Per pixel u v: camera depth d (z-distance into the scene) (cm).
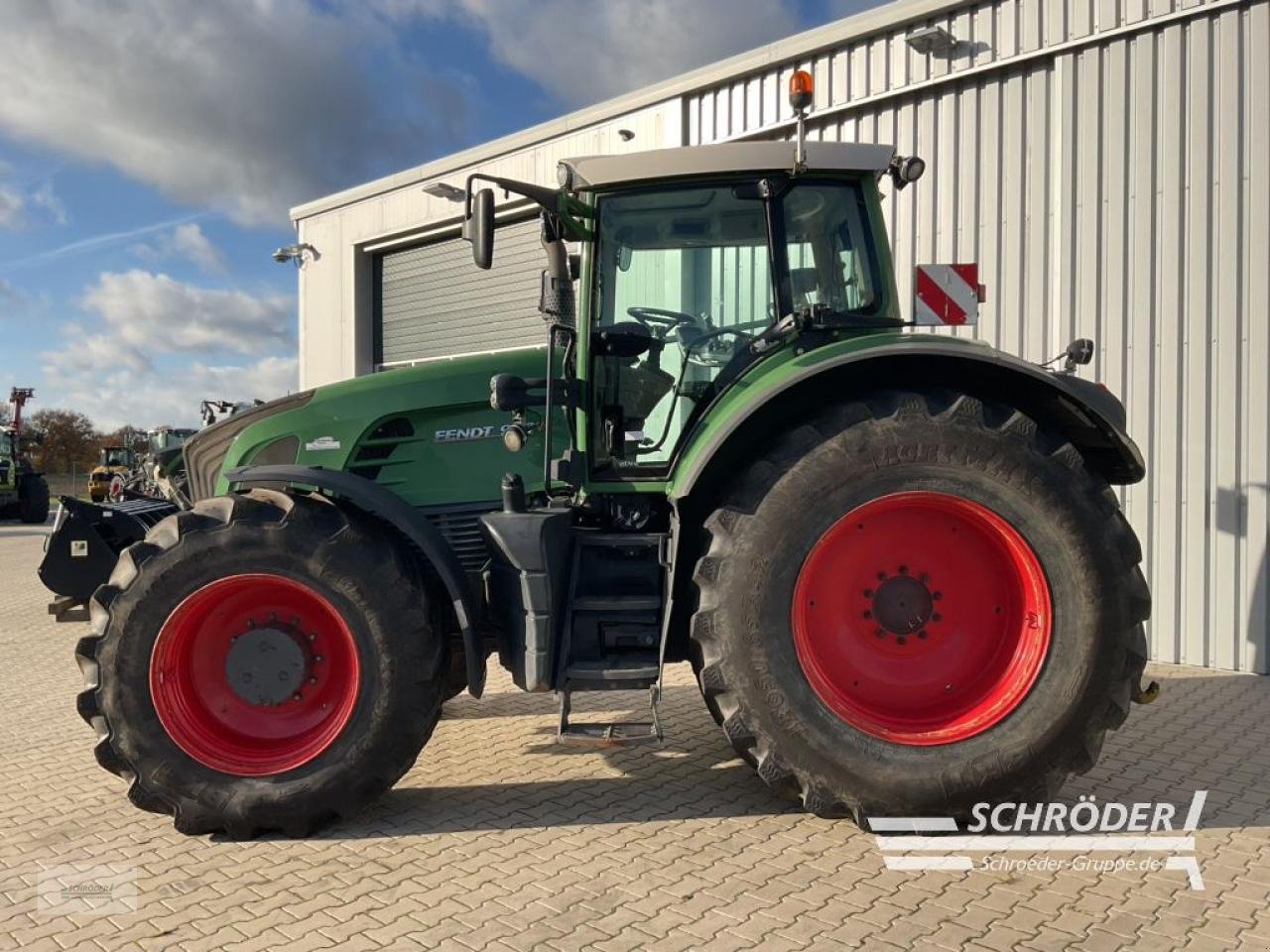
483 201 333
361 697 323
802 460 313
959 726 313
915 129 682
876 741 309
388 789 333
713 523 319
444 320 1063
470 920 262
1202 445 566
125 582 320
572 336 387
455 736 448
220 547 319
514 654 333
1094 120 600
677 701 508
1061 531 306
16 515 2317
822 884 282
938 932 252
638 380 374
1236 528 555
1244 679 535
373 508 331
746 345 366
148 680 317
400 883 288
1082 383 351
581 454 365
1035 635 314
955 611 329
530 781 381
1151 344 582
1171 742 418
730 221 372
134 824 342
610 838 321
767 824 331
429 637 327
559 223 377
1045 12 612
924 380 341
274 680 332
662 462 370
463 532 396
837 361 313
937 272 489
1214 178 559
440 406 396
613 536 357
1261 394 547
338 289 1150
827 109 720
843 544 324
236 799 316
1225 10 550
